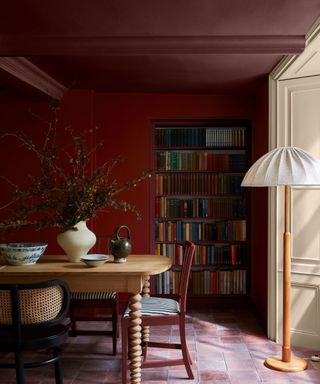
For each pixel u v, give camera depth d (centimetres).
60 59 369
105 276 288
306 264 374
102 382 312
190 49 314
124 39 313
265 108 431
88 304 368
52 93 443
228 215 512
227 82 443
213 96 493
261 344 387
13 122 467
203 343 390
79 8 269
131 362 290
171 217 513
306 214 374
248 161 506
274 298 393
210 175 511
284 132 383
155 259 332
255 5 263
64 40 313
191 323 452
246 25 293
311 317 374
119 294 496
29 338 247
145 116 491
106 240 486
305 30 299
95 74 415
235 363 343
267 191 417
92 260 294
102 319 379
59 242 317
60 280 248
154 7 267
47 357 360
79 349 378
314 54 322
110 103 490
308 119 373
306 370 329
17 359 243
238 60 371
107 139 490
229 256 512
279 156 316
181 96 493
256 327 439
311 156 316
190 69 398
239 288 511
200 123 503
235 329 432
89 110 471
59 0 258
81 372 329
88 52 316
